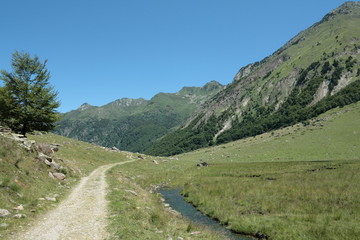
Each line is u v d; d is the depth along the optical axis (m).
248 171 56.44
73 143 72.06
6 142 22.16
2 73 33.47
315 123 147.38
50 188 21.47
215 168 64.25
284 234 15.70
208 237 14.67
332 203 22.14
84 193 21.72
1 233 10.60
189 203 28.34
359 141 100.00
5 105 33.03
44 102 35.59
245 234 17.08
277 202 23.73
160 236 12.57
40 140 57.66
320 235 14.89
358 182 31.14
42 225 12.55
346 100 177.12
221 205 24.50
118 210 16.03
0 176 16.91
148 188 38.00
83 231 11.93
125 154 84.56
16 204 14.83
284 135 141.25
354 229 15.19
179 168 67.88
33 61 35.47
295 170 52.19
